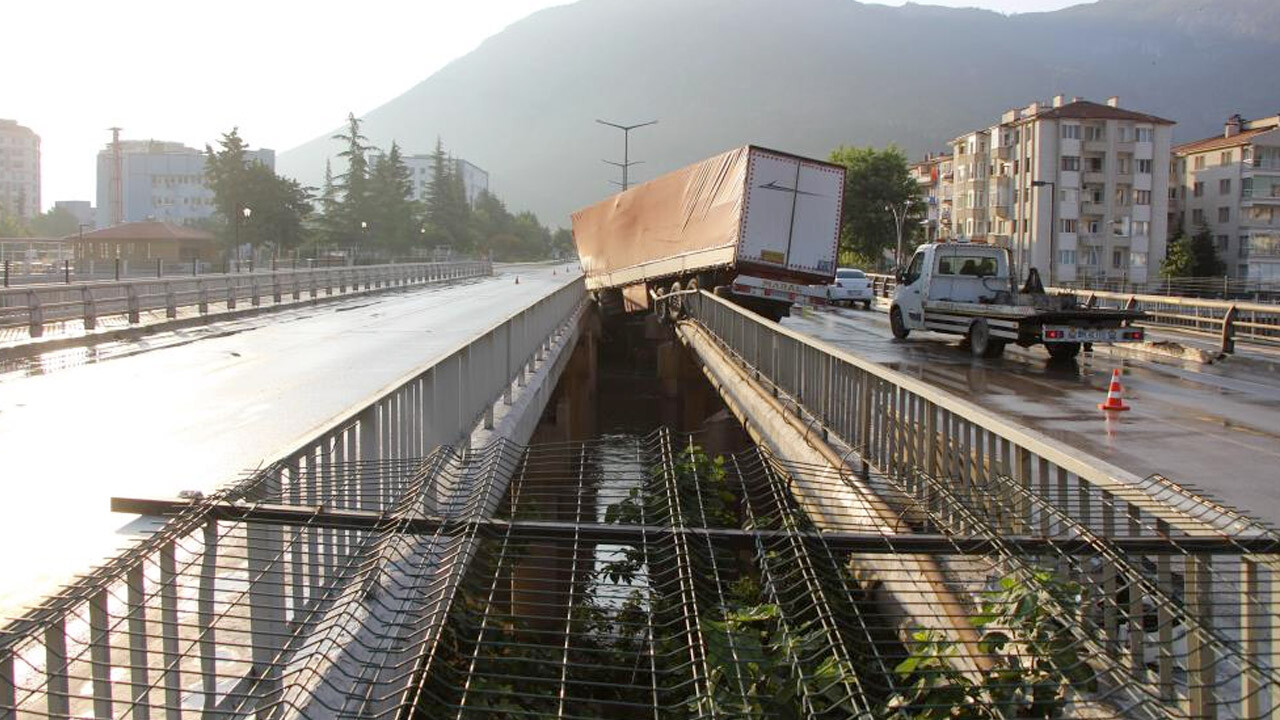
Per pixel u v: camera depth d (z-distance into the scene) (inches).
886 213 3523.6
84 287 1062.4
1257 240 3804.1
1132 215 3757.4
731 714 147.6
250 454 459.8
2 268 1973.4
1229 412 622.5
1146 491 198.2
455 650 164.7
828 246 1098.1
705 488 300.5
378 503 232.8
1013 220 3941.9
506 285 2748.5
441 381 346.0
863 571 224.1
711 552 191.6
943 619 198.1
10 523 332.2
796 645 162.4
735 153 1087.6
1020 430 220.7
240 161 3265.3
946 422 260.1
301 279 1863.9
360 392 665.0
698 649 171.3
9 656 136.4
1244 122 4109.3
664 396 1224.2
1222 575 207.5
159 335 1110.4
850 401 356.5
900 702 150.2
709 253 1120.8
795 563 190.9
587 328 1322.6
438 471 243.8
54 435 509.0
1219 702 159.5
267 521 185.9
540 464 327.6
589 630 199.3
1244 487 401.1
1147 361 967.6
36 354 903.7
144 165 5940.0
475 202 6968.5
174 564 169.9
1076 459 195.9
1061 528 211.5
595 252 1571.1
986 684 154.9
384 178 4042.8
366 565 189.9
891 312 1158.3
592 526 197.3
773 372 526.6
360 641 165.6
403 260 4052.7
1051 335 867.4
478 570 192.7
